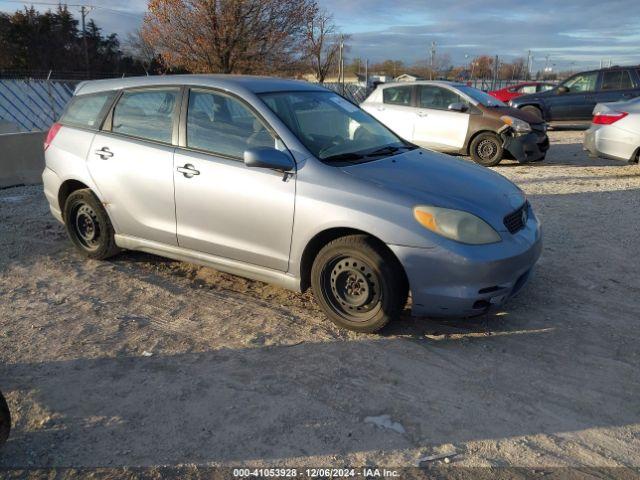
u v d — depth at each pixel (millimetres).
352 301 3959
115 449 2875
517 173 9906
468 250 3617
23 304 4566
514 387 3355
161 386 3412
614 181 8898
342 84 29375
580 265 5191
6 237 6262
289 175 4008
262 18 21484
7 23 41188
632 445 2857
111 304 4559
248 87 4426
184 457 2811
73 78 34438
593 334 3945
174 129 4609
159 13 20969
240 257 4352
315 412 3145
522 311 4312
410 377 3473
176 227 4617
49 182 5480
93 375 3541
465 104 10836
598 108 9953
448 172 4242
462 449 2848
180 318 4309
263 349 3826
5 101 18297
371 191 3785
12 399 3307
